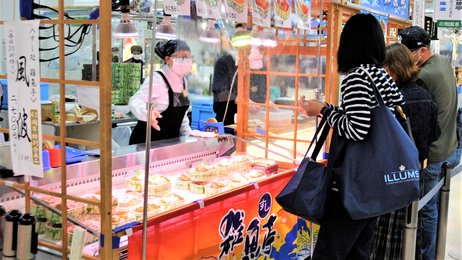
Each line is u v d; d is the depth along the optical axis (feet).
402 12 14.66
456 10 16.03
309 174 7.92
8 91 6.59
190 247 7.52
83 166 7.84
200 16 8.29
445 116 11.65
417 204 8.51
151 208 7.20
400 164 7.43
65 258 6.44
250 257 9.11
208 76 10.83
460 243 14.23
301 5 10.73
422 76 11.62
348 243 7.85
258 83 11.59
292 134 11.54
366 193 7.36
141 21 9.53
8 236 6.16
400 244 10.10
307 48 11.23
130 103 9.76
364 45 7.57
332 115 7.75
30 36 6.23
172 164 9.70
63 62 6.24
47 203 6.83
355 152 7.50
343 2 10.83
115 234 6.05
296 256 10.67
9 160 7.06
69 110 8.47
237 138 11.32
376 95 7.46
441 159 11.82
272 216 9.66
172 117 10.32
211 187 8.43
